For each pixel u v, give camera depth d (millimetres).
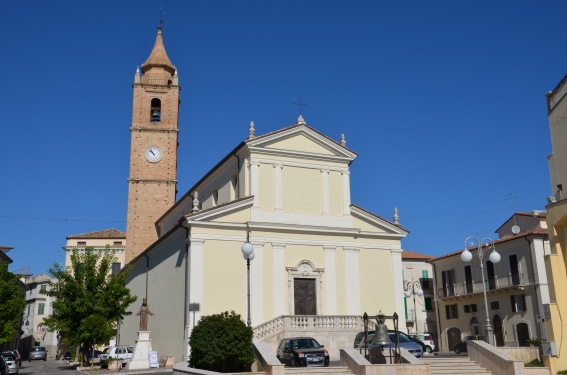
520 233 46438
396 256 38375
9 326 34969
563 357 23453
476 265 50031
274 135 36844
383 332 22297
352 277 36719
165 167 54656
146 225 53250
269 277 34656
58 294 40344
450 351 52281
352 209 38062
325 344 31859
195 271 33000
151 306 41812
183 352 32750
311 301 35500
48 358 80938
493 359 23141
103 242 77875
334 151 38469
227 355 22109
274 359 21203
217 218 34344
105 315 40000
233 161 38438
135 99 55688
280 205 36031
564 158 26516
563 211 24234
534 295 43281
